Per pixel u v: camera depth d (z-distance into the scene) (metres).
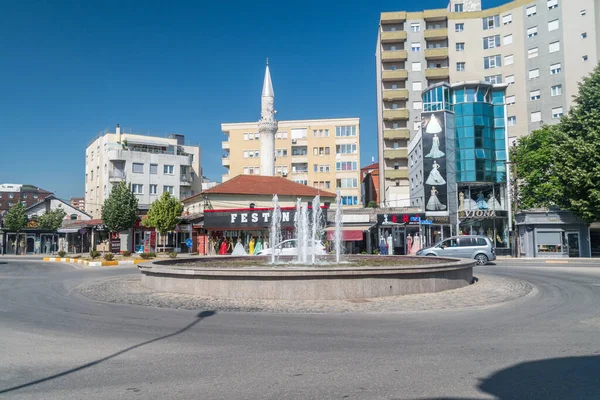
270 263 18.27
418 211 46.31
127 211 48.81
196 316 10.16
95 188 70.62
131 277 19.69
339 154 74.50
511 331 8.40
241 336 8.11
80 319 9.84
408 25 65.00
